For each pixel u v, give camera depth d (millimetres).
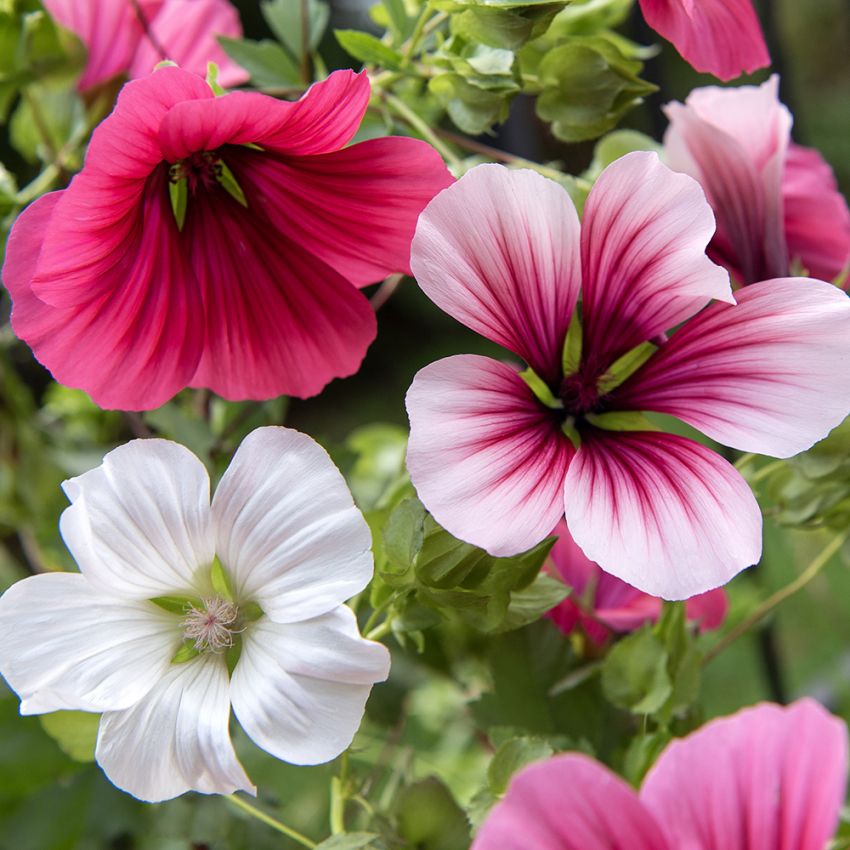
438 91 385
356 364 379
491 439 337
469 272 339
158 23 435
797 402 340
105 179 333
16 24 427
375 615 355
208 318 374
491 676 385
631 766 361
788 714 301
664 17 360
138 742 341
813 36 2678
